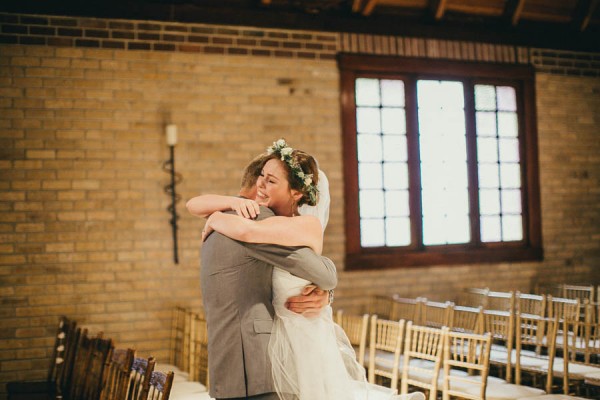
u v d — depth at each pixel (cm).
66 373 433
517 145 702
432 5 648
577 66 721
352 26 625
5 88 521
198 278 562
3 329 511
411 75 654
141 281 545
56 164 530
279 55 598
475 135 678
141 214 549
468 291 600
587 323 457
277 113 595
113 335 535
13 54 524
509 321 438
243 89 585
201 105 571
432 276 642
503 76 686
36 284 520
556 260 698
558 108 711
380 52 634
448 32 662
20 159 522
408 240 650
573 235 708
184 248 559
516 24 683
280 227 194
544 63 707
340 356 220
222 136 576
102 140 542
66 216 530
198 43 573
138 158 550
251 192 218
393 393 286
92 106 541
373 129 641
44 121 529
